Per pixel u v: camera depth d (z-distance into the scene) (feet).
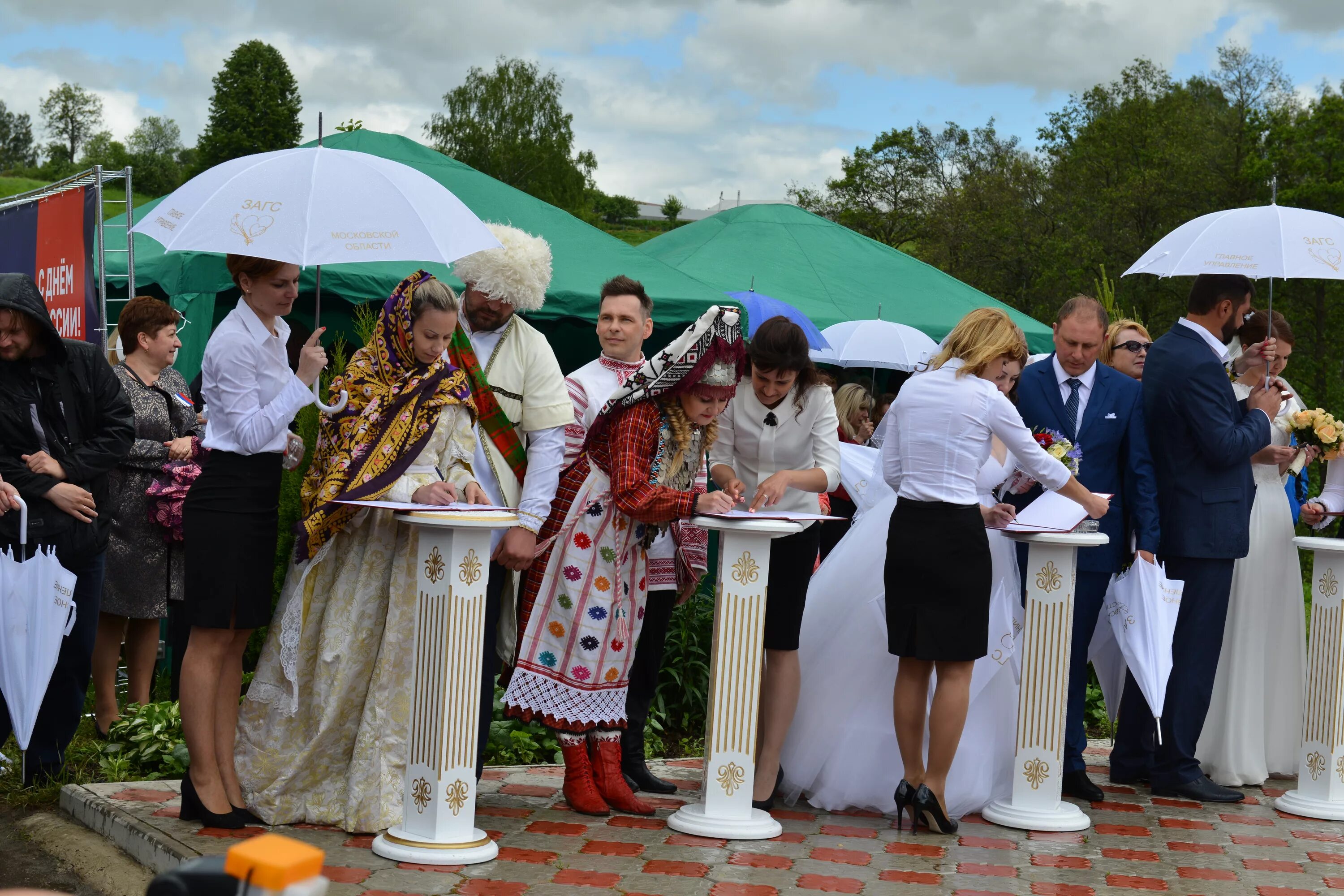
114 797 13.97
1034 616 14.79
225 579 12.21
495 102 227.40
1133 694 17.46
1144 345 18.79
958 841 14.06
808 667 15.65
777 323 14.57
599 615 13.74
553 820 13.97
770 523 13.29
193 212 11.91
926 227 155.22
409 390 12.69
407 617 12.68
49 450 14.79
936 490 13.94
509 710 13.75
